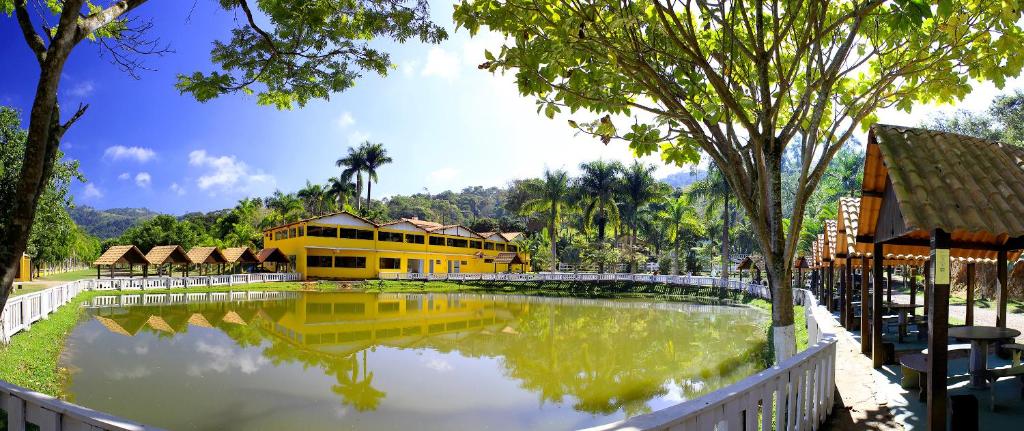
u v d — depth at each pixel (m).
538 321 21.84
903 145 5.29
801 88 7.64
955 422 4.54
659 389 10.71
